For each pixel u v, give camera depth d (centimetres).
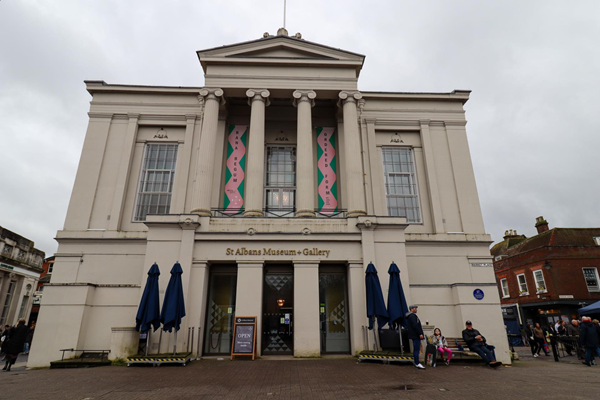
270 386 779
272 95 1738
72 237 1609
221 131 1806
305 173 1544
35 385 808
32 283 2853
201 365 1088
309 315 1294
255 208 1482
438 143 1905
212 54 1738
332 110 1925
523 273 3080
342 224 1425
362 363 1109
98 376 919
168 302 1148
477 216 1773
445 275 1650
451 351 1138
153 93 1877
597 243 2862
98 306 1310
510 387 753
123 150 1789
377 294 1190
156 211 1739
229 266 1412
